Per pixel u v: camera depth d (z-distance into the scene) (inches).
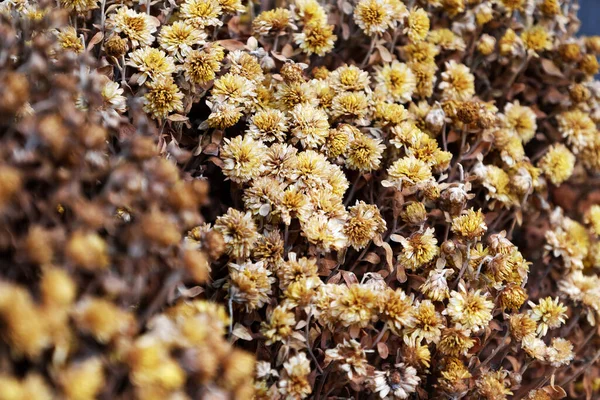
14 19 36.2
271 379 36.4
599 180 44.7
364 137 39.4
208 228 36.6
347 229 37.8
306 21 40.9
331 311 36.3
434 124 40.9
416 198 39.5
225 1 40.0
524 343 38.3
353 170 40.0
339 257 37.8
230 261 37.0
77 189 33.4
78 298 32.6
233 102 38.6
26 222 33.5
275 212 37.1
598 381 42.4
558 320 39.3
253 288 36.1
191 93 38.9
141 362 31.8
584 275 44.0
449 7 43.8
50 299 31.3
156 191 33.8
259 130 38.5
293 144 39.2
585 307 41.5
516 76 44.9
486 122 40.8
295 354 36.6
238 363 33.0
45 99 34.6
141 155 34.2
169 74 38.2
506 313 40.2
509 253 38.7
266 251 37.1
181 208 34.0
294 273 36.7
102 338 31.7
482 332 38.7
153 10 40.5
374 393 37.4
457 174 41.6
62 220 34.0
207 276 36.1
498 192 41.3
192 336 32.8
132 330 32.4
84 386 31.1
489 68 44.9
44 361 31.8
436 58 44.1
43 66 34.5
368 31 41.3
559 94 44.6
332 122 40.4
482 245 40.9
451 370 37.5
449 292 38.7
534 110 44.3
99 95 35.5
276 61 40.9
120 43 38.0
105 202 33.5
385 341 37.4
